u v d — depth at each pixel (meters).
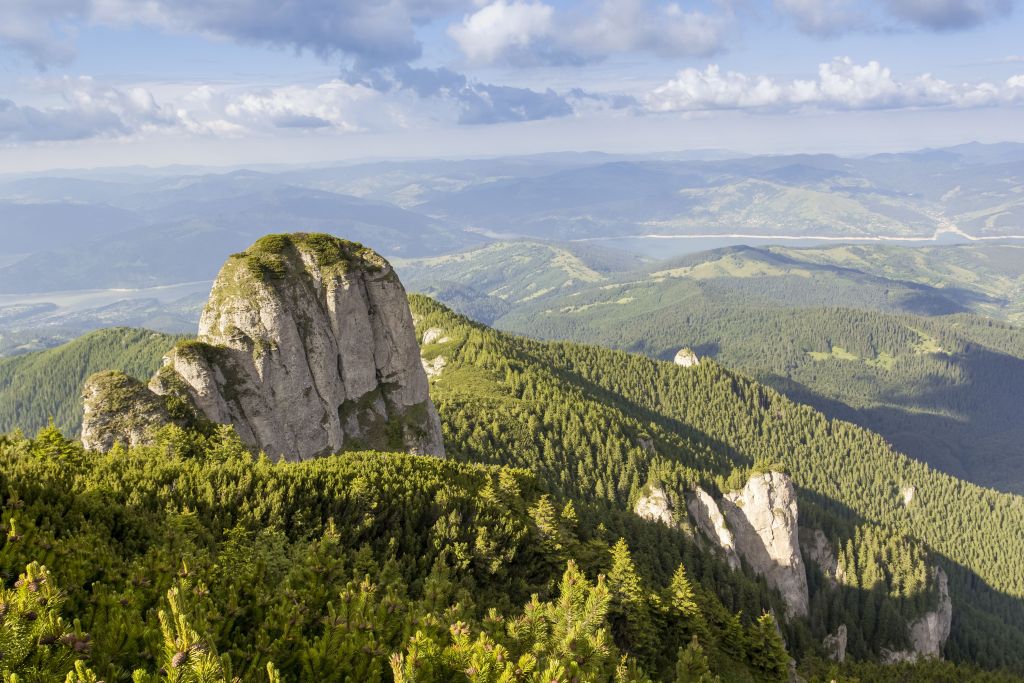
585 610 20.89
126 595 17.72
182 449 68.25
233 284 92.62
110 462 53.78
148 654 14.66
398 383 106.38
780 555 174.62
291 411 91.88
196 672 12.91
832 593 192.00
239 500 49.53
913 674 122.38
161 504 43.97
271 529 32.59
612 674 20.66
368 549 34.16
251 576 21.02
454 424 185.75
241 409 87.69
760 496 175.38
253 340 90.00
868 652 173.12
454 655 16.64
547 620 21.08
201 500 46.72
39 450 50.47
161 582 19.66
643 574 92.56
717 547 165.38
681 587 61.66
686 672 34.28
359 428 100.31
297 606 18.69
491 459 175.12
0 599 13.12
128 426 74.00
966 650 199.25
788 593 173.50
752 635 62.94
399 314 106.94
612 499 177.12
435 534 54.78
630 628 49.19
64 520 26.61
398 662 15.48
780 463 181.25
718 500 178.25
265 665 16.08
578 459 193.62
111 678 13.62
